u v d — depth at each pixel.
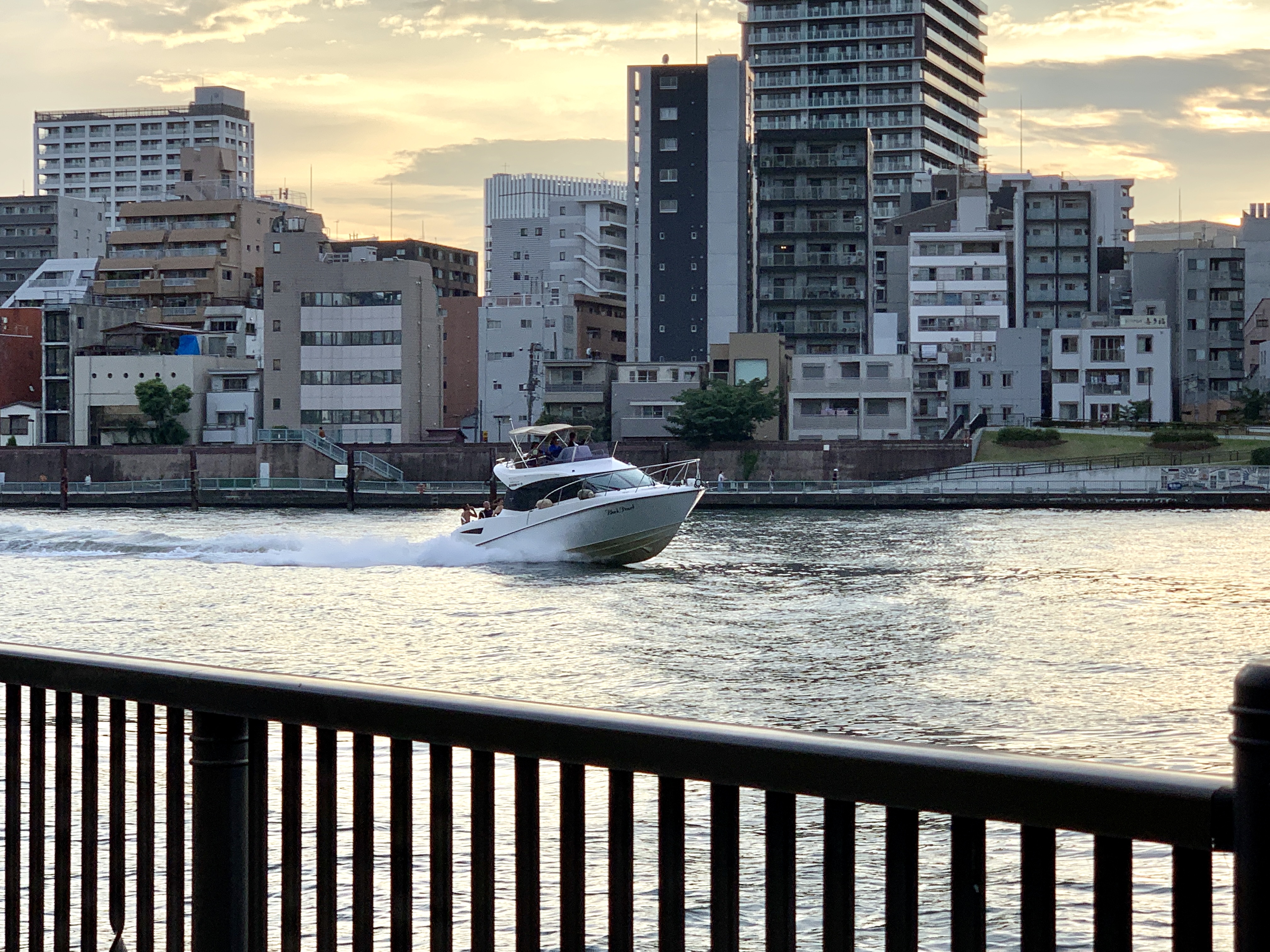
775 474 109.56
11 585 47.38
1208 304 132.88
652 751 3.07
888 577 48.47
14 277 186.25
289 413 128.75
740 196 140.00
